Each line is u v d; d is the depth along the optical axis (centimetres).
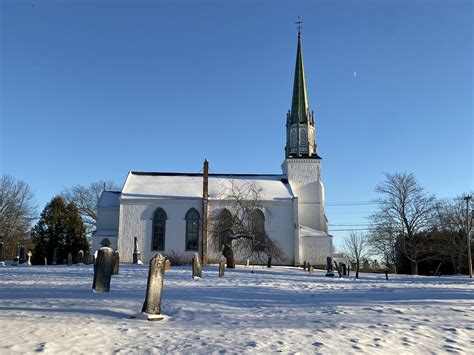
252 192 5803
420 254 6322
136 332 899
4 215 7400
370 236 6762
